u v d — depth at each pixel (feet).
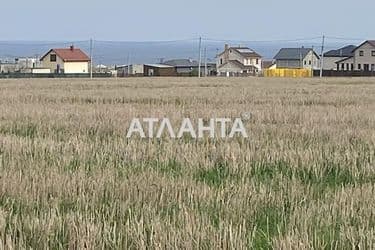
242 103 118.42
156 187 38.68
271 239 29.01
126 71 571.69
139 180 40.96
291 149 56.08
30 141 58.85
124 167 47.29
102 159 50.42
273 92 163.22
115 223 29.94
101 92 160.97
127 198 36.24
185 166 48.52
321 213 33.09
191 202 35.24
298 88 193.26
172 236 27.76
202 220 30.71
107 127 72.69
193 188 38.50
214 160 50.60
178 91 167.53
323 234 29.76
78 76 407.03
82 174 42.29
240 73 544.21
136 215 31.89
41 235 28.68
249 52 652.07
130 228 29.27
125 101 125.39
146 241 28.02
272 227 31.50
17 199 35.86
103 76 414.82
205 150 54.80
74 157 51.19
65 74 407.03
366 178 45.85
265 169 49.11
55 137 64.34
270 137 64.64
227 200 35.78
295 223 31.30
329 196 37.83
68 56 515.50
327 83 255.70
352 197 36.81
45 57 520.01
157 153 53.31
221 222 30.58
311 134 67.00
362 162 50.70
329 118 85.25
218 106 108.58
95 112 90.89
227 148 54.85
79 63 517.96
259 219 32.96
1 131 70.64
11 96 139.13
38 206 34.42
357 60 566.36
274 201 36.47
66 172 43.70
